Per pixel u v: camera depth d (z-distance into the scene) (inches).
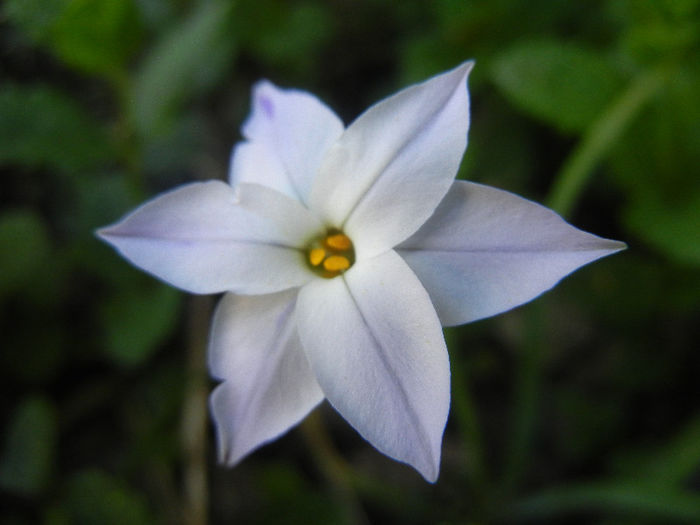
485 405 4.5
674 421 4.3
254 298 2.5
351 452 4.3
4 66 4.4
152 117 4.0
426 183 2.3
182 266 2.4
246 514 4.1
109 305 4.2
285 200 2.5
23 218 4.2
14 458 3.9
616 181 4.2
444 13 4.4
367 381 2.3
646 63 3.9
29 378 4.2
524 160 4.6
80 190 4.3
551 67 3.9
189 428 4.1
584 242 2.3
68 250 4.4
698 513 3.4
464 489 4.2
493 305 2.4
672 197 4.0
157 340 4.0
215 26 4.1
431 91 2.4
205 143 4.8
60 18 3.6
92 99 4.7
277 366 2.5
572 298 4.3
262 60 5.1
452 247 2.4
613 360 4.3
